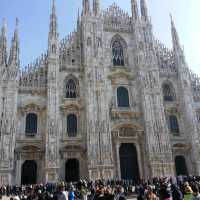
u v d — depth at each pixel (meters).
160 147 59.03
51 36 61.16
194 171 60.19
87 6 67.25
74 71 61.56
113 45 68.00
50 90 56.56
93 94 58.88
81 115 58.56
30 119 55.78
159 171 57.12
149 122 60.47
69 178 54.19
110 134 56.97
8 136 51.31
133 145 60.38
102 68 61.69
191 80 70.12
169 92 67.31
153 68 65.62
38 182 52.00
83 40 64.31
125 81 64.62
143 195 25.08
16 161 52.03
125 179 57.16
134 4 71.88
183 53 69.81
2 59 56.22
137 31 68.75
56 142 53.25
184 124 64.44
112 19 69.88
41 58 60.19
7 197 41.38
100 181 48.88
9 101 53.69
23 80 57.53
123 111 61.06
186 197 30.59
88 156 54.06
